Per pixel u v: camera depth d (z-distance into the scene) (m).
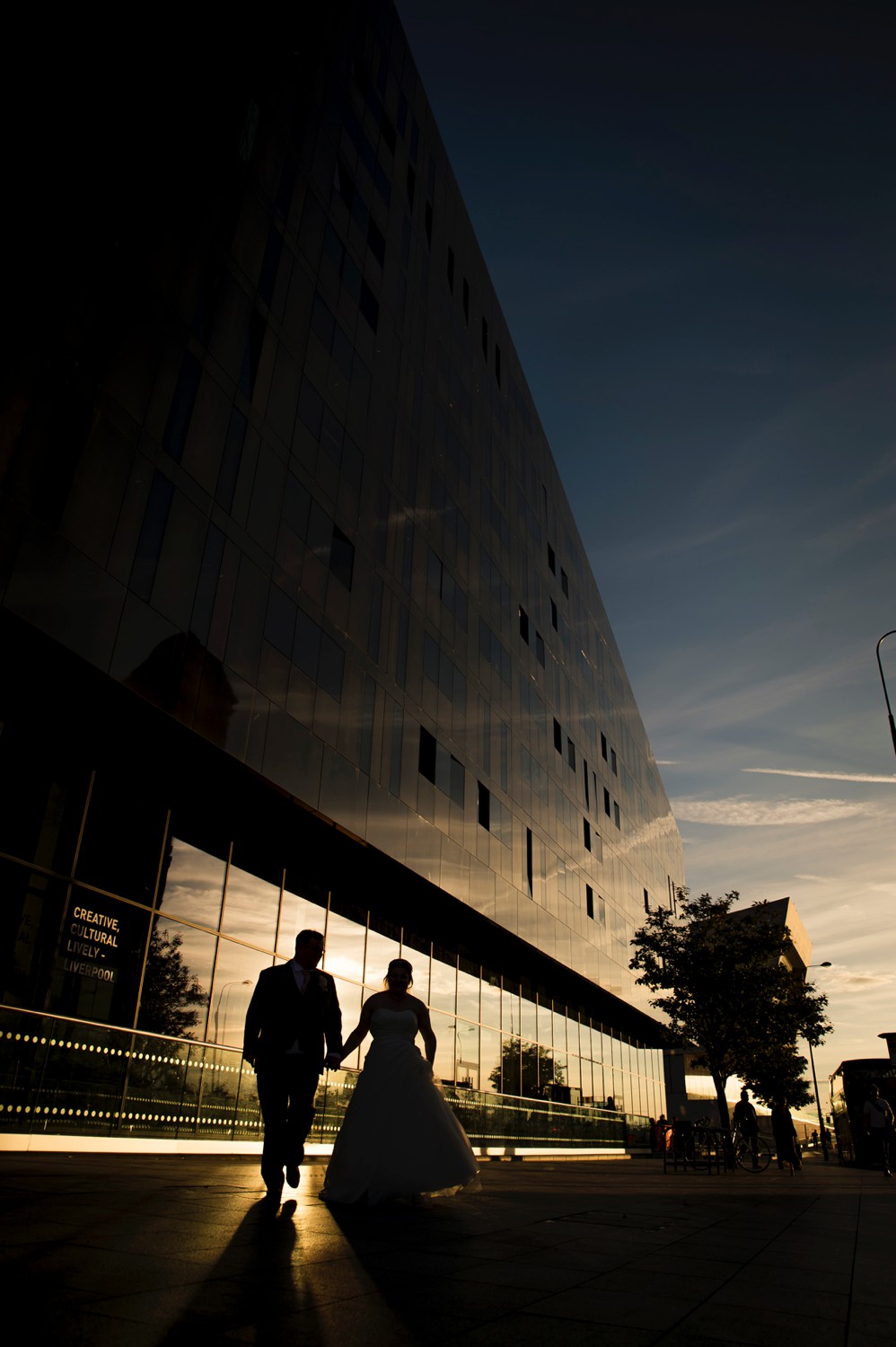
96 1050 12.88
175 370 16.00
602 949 39.97
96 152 14.43
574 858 38.09
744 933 33.31
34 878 12.95
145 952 14.73
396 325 26.89
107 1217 5.09
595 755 45.16
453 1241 5.14
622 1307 3.63
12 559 12.04
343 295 23.45
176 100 16.78
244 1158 14.32
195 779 16.80
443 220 32.81
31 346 12.73
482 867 27.58
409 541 25.78
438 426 29.50
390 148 28.23
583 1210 7.79
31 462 12.52
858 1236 6.79
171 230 16.31
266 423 18.83
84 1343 2.68
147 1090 13.55
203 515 16.28
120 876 14.65
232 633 16.67
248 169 19.42
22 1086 11.38
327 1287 3.65
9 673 13.35
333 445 21.78
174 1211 5.57
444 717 26.50
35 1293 3.21
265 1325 3.01
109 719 14.68
